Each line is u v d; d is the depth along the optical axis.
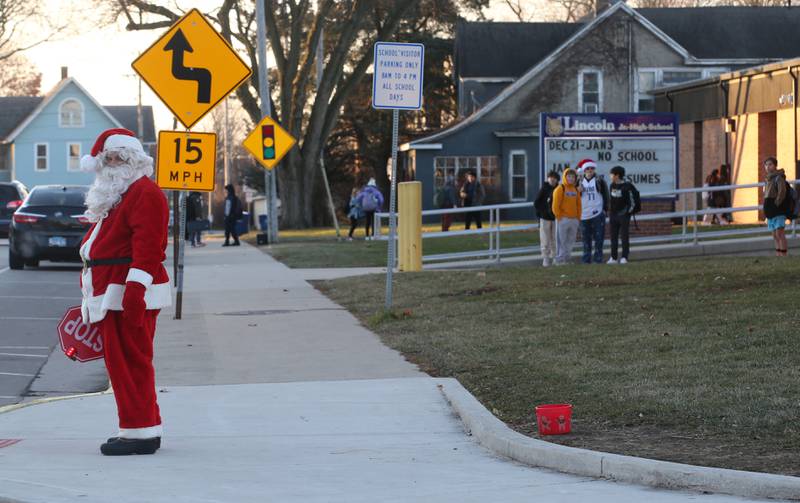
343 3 71.75
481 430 11.61
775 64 50.72
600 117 39.31
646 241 36.12
